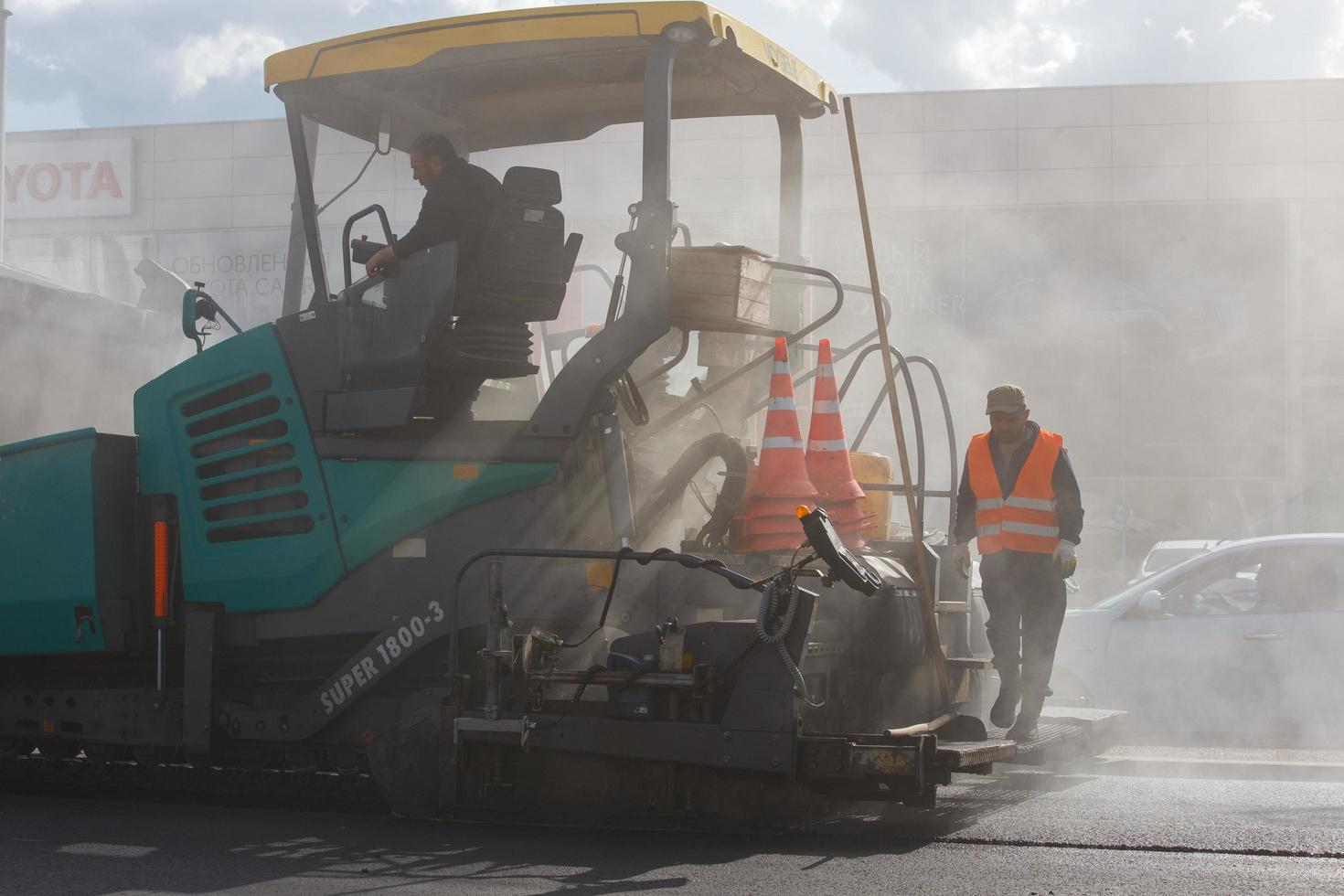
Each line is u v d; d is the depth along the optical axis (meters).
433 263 6.76
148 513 7.44
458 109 7.93
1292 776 8.91
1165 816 6.86
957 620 8.19
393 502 6.97
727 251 7.37
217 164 28.66
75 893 5.19
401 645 6.94
